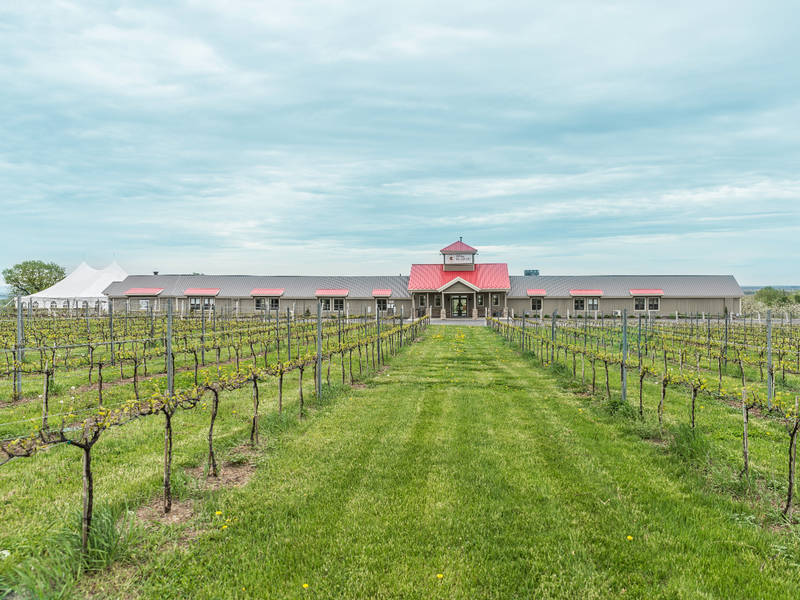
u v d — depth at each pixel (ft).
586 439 28.50
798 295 204.85
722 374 53.47
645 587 14.69
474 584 14.85
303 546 16.75
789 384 45.96
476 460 24.94
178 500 20.10
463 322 164.76
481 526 18.13
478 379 48.52
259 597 14.07
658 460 24.91
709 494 20.77
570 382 46.21
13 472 22.81
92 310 152.87
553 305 180.45
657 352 70.69
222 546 16.56
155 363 58.70
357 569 15.47
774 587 14.53
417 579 14.99
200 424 31.01
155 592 14.05
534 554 16.37
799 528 17.57
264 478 22.47
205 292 187.11
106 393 39.63
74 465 23.73
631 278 187.62
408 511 19.31
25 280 270.46
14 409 34.73
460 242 197.57
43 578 13.32
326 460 24.88
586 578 15.07
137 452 25.75
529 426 31.35
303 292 188.55
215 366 56.85
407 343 85.51
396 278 199.31
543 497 20.59
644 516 18.94
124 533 16.31
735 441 27.96
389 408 35.99
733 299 176.45
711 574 15.26
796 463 24.36
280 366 30.81
